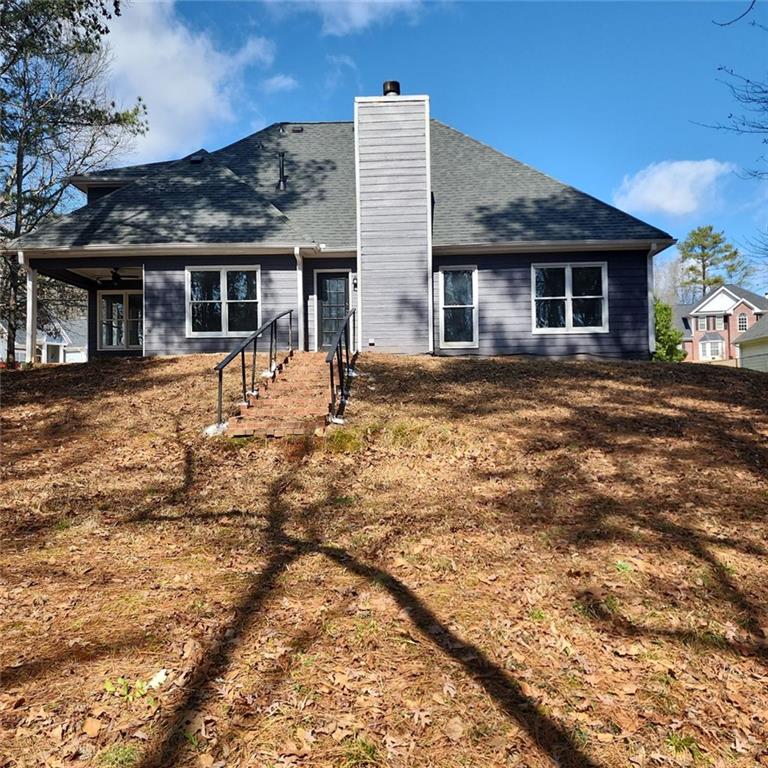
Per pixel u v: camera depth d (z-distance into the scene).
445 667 3.20
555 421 7.74
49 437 7.70
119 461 6.89
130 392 9.59
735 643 3.45
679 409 8.26
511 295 14.36
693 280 62.25
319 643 3.41
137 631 3.54
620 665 3.26
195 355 12.64
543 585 4.09
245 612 3.77
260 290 13.87
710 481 5.82
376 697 2.95
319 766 2.50
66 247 13.31
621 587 4.03
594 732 2.74
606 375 10.41
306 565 4.47
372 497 5.86
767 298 50.75
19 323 22.86
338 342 8.39
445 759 2.56
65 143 21.42
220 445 7.23
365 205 14.20
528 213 14.83
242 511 5.58
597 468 6.25
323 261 14.70
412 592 4.04
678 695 3.02
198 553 4.71
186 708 2.85
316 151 17.69
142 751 2.58
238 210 14.43
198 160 16.03
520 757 2.58
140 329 16.72
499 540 4.80
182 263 13.84
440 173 16.45
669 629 3.58
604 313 14.19
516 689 3.03
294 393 8.82
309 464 6.74
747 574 4.18
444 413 8.09
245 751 2.58
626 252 14.20
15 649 3.34
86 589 4.09
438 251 14.24
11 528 5.20
